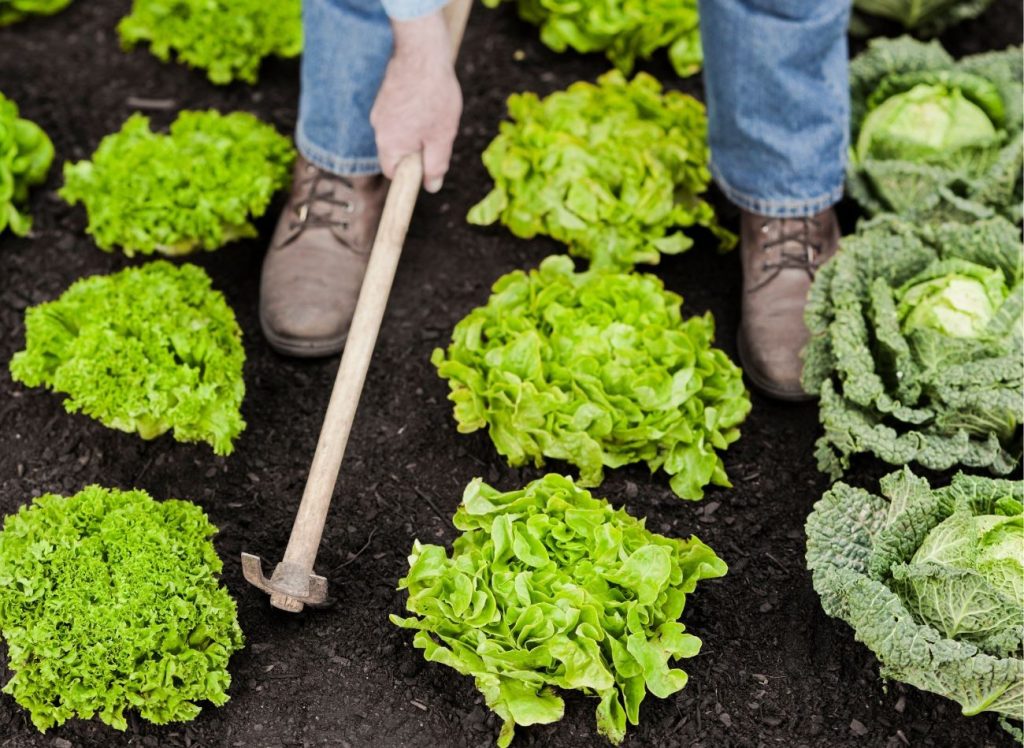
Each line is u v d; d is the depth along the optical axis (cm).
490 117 327
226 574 284
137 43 336
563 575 271
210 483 291
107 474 291
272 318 299
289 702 276
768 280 300
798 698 277
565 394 283
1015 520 270
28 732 273
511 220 310
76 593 270
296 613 282
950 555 268
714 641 281
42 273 309
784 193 298
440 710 276
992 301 286
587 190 303
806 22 286
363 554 286
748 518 290
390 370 301
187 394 285
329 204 302
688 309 308
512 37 337
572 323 289
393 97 273
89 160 322
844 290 288
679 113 315
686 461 288
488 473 292
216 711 275
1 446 294
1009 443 288
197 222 302
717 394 289
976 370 281
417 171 277
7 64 333
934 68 317
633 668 268
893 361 287
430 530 288
